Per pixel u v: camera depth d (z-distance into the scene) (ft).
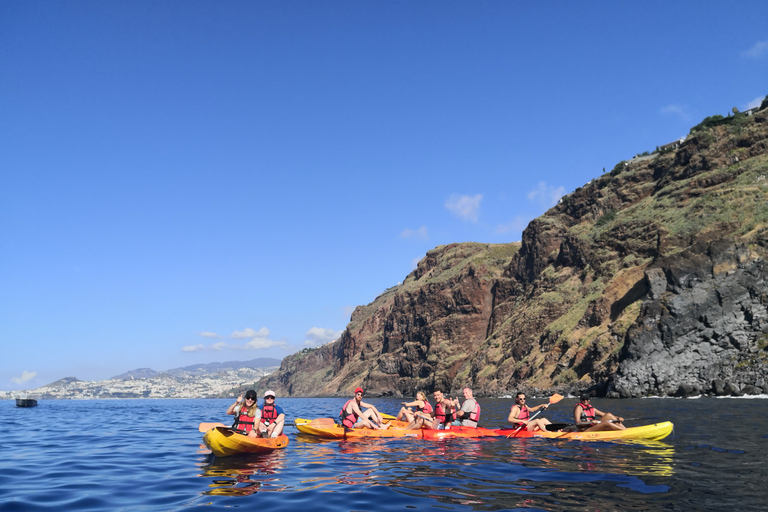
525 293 372.79
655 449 45.83
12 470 40.68
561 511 25.81
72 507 27.99
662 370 186.60
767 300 180.65
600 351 235.20
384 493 30.07
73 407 236.84
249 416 49.16
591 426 57.41
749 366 172.76
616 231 308.19
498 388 296.92
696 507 26.25
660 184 324.39
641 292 252.62
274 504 27.89
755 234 198.39
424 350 442.50
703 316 187.11
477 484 32.19
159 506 27.91
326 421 62.13
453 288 448.65
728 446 47.19
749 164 265.75
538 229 386.11
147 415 141.79
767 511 25.38
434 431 57.93
